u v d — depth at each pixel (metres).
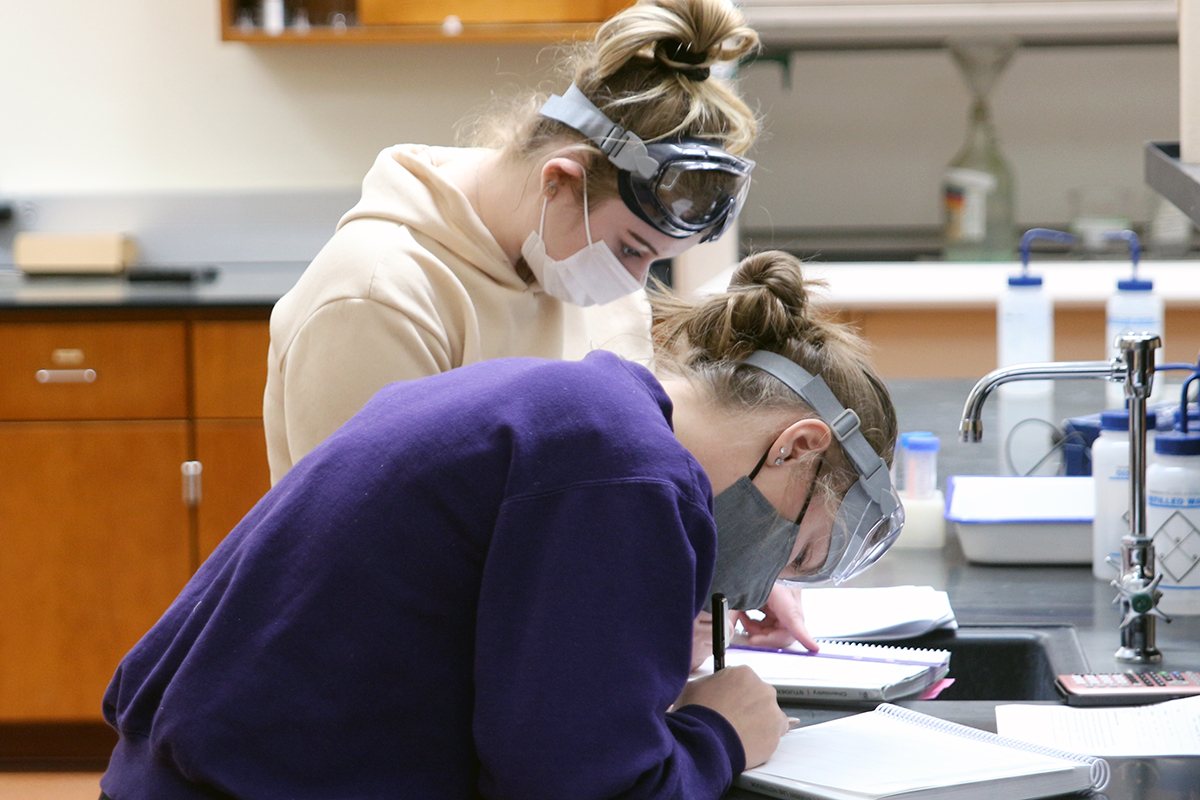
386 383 2.72
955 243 8.38
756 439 2.20
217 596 2.01
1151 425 3.25
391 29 6.77
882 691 2.55
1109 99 8.64
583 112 2.84
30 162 7.38
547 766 1.77
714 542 1.93
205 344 5.87
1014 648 2.94
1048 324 5.35
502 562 1.84
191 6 7.22
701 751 2.02
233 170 7.35
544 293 3.23
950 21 7.54
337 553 1.89
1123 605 2.78
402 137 7.27
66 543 6.02
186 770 1.89
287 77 7.25
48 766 6.20
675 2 2.82
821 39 8.72
